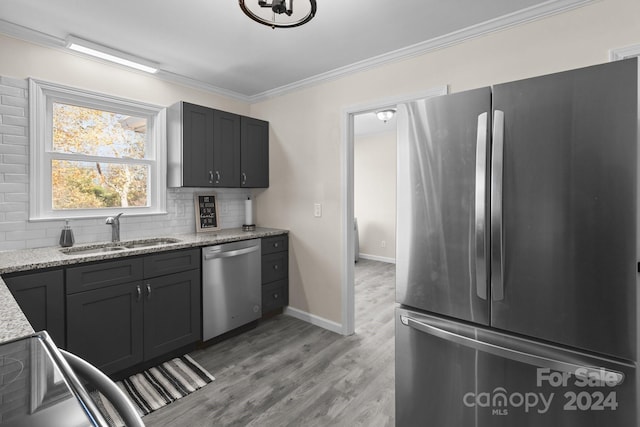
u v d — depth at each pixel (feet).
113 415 5.88
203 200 10.96
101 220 8.63
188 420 6.09
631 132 3.51
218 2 6.30
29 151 7.42
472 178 4.60
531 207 4.12
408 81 8.34
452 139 4.78
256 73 9.95
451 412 4.88
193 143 9.53
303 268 10.96
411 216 5.21
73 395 2.05
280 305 11.14
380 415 6.25
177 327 8.16
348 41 7.88
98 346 6.79
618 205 3.61
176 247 8.05
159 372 7.70
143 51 8.42
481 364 4.58
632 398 3.61
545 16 6.38
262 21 5.16
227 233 10.50
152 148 9.78
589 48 5.98
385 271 18.22
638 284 3.55
